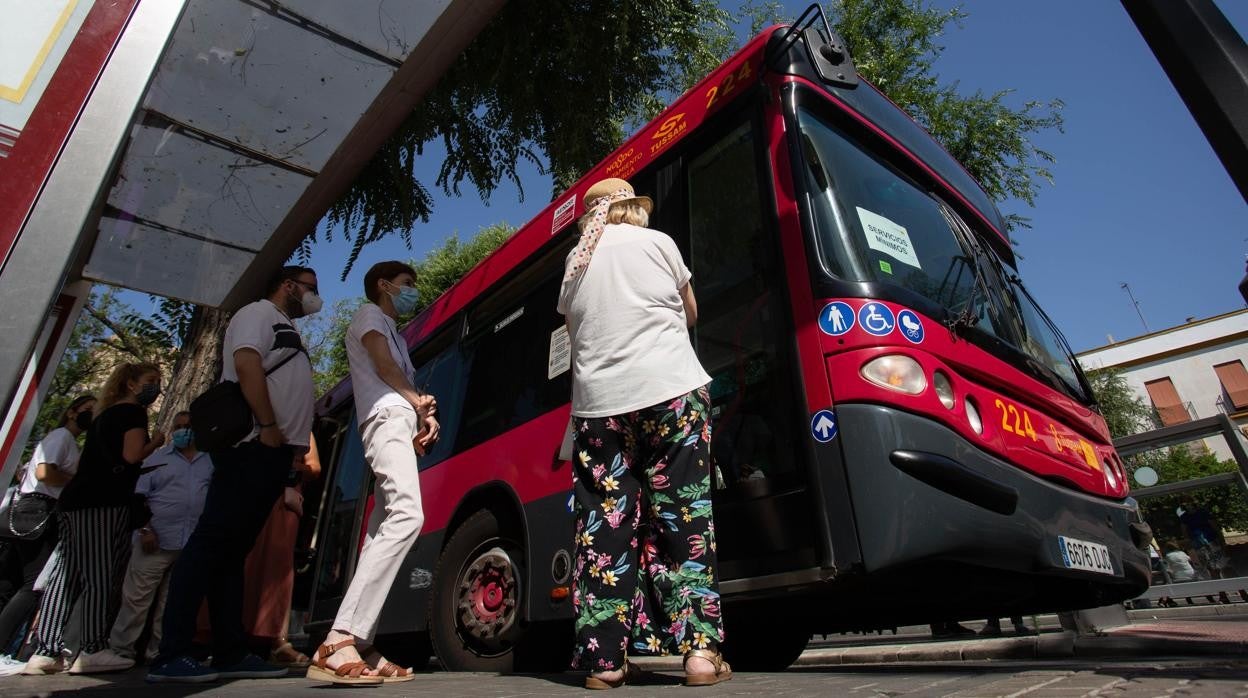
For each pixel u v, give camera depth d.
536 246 4.48
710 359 3.14
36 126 1.33
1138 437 6.41
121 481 4.21
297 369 3.24
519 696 1.89
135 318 9.07
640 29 8.25
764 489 2.70
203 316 7.13
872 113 3.67
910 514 2.30
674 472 2.18
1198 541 7.18
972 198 4.27
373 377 2.89
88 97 1.38
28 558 5.68
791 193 2.95
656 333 2.28
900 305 2.68
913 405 2.46
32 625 5.41
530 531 3.57
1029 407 3.05
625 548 2.15
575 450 2.32
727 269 3.18
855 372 2.51
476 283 5.11
